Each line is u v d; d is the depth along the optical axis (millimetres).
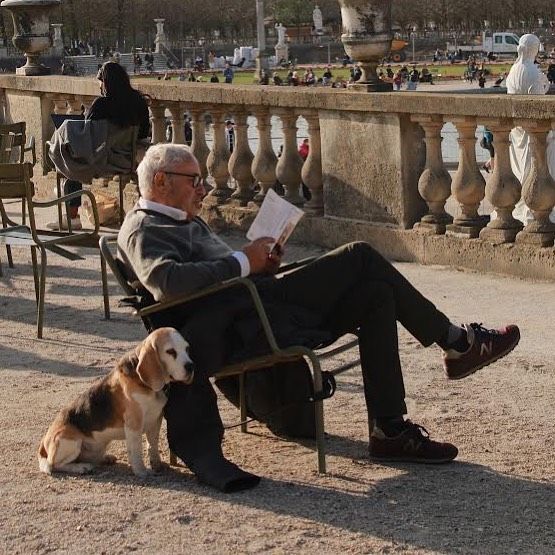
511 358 8992
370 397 6863
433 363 8977
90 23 131875
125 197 16328
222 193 15305
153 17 141750
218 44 143500
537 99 11344
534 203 11633
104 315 10867
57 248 10578
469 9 143500
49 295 11820
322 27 145625
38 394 8516
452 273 12172
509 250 11820
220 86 14945
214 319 6676
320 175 14008
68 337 10180
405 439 6832
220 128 15234
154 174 6801
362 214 13430
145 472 6742
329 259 6914
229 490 6461
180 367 6367
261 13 92188
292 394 7266
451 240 12383
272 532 5910
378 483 6559
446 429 7465
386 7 13180
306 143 19438
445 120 12375
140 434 6637
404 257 12930
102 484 6621
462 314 10484
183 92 15344
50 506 6312
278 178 14352
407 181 12906
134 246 6707
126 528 6016
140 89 16078
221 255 6883
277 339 6652
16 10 19875
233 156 14945
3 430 7676
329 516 6098
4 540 5910
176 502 6328
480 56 120250
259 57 92938
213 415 6711
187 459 6629
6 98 20125
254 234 6871
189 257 6781
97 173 14312
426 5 144875
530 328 9883
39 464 6926
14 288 12156
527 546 5699
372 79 13406
